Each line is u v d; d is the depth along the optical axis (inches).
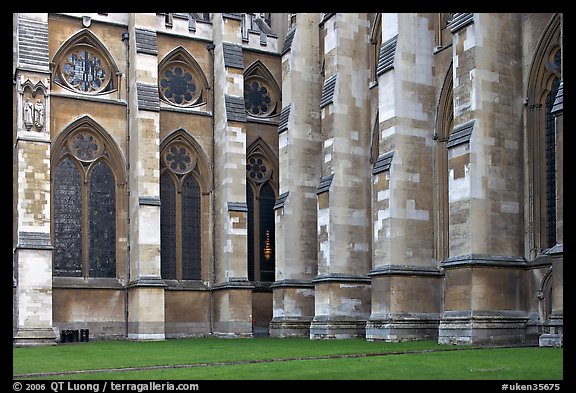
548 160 1261.1
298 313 1788.9
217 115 1945.1
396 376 752.3
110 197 1852.9
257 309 1946.4
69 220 1797.5
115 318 1795.0
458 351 1063.0
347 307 1603.1
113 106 1861.5
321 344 1365.7
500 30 1279.5
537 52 1266.0
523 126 1282.0
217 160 1932.8
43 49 1695.4
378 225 1423.5
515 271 1233.4
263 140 2021.4
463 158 1239.5
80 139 1829.5
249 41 2042.3
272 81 2066.9
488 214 1230.3
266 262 1989.4
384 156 1434.5
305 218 1824.6
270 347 1305.4
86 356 1166.3
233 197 1866.4
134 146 1801.2
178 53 1962.4
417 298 1389.0
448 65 1428.4
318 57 1894.7
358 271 1627.7
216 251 1910.7
